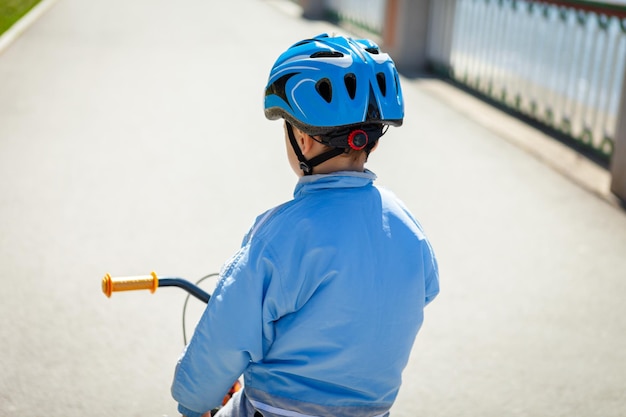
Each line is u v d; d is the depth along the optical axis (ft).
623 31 21.89
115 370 12.45
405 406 11.90
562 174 22.15
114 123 25.72
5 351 12.74
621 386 12.56
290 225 5.80
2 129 24.52
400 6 35.86
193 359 5.99
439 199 20.16
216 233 17.66
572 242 17.81
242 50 38.19
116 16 46.52
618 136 20.11
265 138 24.80
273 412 6.03
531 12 27.07
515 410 11.88
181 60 35.40
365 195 6.07
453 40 33.65
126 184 20.38
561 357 13.32
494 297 15.25
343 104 5.74
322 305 5.75
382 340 5.93
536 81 27.20
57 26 42.32
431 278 6.46
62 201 19.03
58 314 13.94
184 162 22.29
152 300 14.62
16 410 11.32
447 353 13.34
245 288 5.75
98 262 15.97
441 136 25.59
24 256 16.05
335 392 5.96
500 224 18.70
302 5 51.96
